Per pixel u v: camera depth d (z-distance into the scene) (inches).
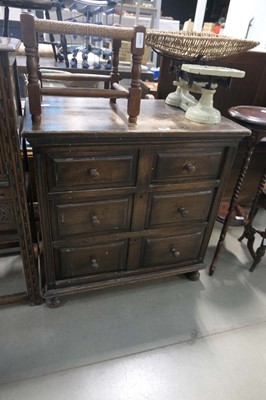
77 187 39.6
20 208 39.4
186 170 43.6
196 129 40.9
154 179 43.2
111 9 72.1
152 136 38.3
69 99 50.9
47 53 96.7
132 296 54.0
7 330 45.8
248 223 62.0
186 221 49.9
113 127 38.0
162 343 46.1
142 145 39.2
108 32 34.4
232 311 52.9
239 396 39.9
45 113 41.4
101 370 41.4
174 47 42.2
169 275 55.3
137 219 46.3
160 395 39.2
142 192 43.7
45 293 47.4
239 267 63.7
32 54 32.9
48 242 43.0
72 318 48.7
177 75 49.4
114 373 41.2
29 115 39.6
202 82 43.8
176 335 47.6
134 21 100.0
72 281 48.6
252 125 46.1
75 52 81.0
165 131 38.7
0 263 58.1
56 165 36.8
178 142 40.7
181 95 52.0
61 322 47.8
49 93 36.4
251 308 53.9
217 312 52.4
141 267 52.8
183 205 47.7
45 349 43.5
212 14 136.4
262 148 73.5
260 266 64.5
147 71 84.4
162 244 51.2
